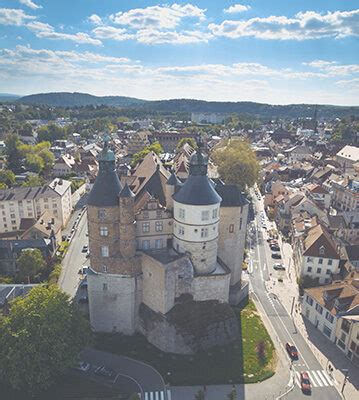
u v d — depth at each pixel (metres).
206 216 78.94
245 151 171.25
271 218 162.25
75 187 192.12
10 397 65.31
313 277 103.81
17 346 62.12
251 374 71.94
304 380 69.94
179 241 81.56
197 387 68.62
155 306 79.56
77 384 68.56
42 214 135.00
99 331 84.25
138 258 80.12
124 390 67.50
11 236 135.38
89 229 79.75
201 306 80.50
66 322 67.06
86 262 116.94
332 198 176.25
